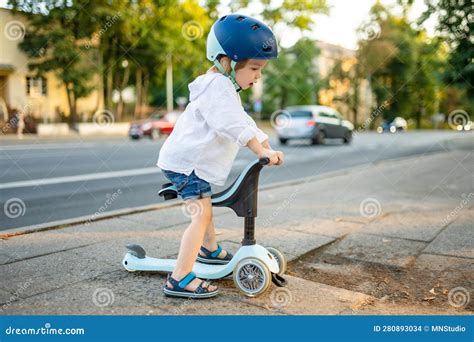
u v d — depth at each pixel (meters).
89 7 18.17
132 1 19.86
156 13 21.16
